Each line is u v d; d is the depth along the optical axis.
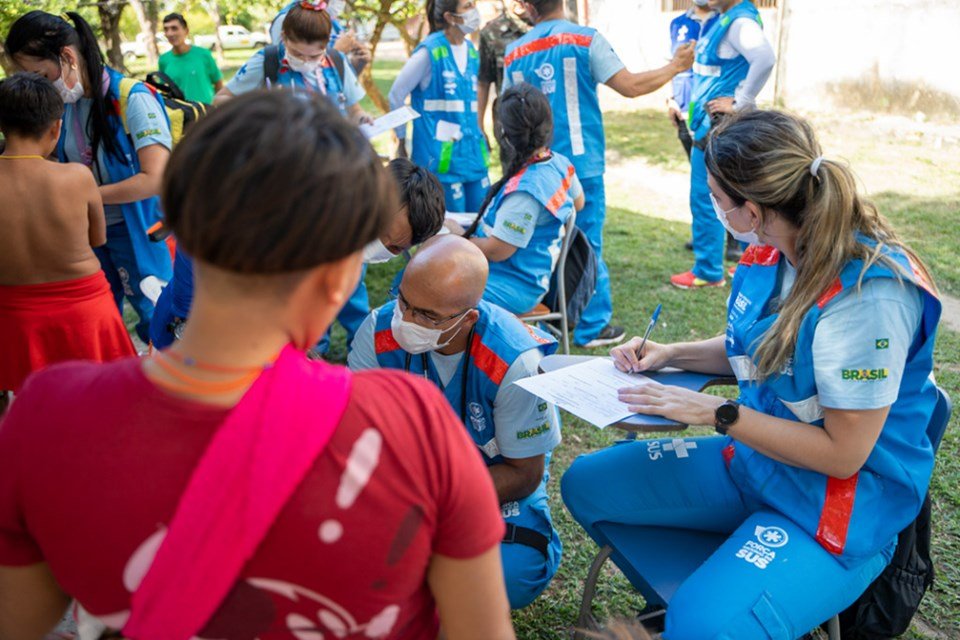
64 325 3.04
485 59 5.68
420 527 0.84
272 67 4.34
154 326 2.76
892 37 9.85
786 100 11.48
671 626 1.81
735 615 1.75
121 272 3.92
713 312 5.05
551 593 2.76
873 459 1.88
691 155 5.34
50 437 0.80
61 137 3.50
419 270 1.96
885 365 1.74
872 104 10.31
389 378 0.87
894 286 1.75
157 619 0.79
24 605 0.90
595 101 4.60
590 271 4.01
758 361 1.92
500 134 3.74
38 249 2.91
